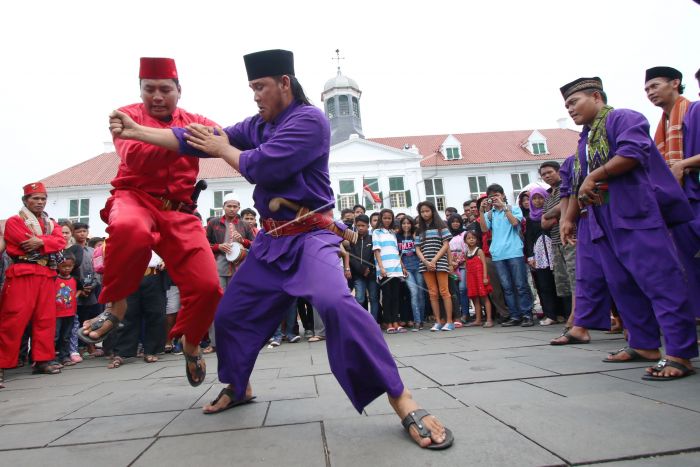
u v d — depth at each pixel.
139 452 1.68
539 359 3.10
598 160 2.83
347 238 2.11
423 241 6.07
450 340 4.68
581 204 2.85
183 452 1.65
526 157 29.88
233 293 2.18
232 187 26.05
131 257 2.11
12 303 4.34
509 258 5.80
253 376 3.22
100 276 6.91
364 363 1.71
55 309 4.84
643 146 2.50
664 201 2.62
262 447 1.65
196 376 2.53
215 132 2.04
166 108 2.39
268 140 2.02
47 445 1.84
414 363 3.28
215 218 5.80
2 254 5.02
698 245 3.17
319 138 1.95
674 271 2.43
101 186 25.55
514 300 5.89
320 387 2.69
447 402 2.09
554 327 5.32
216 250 5.59
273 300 2.13
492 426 1.71
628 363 2.78
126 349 4.97
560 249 5.22
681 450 1.38
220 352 2.24
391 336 5.62
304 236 2.00
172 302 5.80
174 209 2.40
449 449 1.51
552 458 1.38
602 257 2.88
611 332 4.48
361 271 6.22
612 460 1.34
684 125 3.36
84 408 2.55
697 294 3.18
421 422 1.61
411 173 27.50
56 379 4.14
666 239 2.48
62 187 25.38
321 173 2.05
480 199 6.57
